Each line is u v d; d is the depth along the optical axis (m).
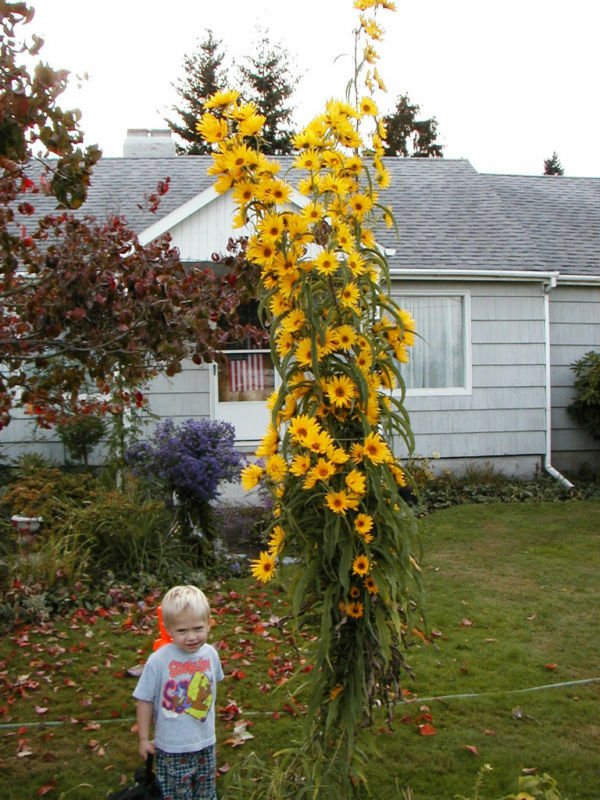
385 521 3.14
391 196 14.78
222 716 4.83
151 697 3.45
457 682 5.32
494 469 13.01
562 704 4.98
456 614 6.77
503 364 13.05
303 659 5.66
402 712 4.82
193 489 8.10
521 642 6.12
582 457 13.72
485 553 8.87
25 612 6.65
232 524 9.83
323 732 3.32
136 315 4.86
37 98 4.17
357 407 3.25
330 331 3.18
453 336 13.00
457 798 3.78
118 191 13.41
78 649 6.06
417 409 12.79
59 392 5.43
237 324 5.33
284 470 3.19
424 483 11.64
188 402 11.66
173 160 14.82
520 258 13.13
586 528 10.02
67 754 4.42
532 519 10.54
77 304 4.76
